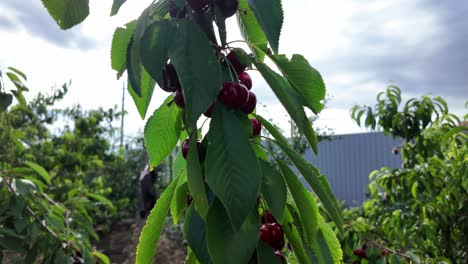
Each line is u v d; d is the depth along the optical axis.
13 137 0.88
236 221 0.23
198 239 0.27
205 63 0.25
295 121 0.28
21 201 0.71
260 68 0.28
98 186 2.43
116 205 2.66
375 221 1.07
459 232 0.95
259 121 0.31
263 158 0.31
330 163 3.74
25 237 0.71
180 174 0.32
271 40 0.26
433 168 1.01
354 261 0.88
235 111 0.28
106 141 2.81
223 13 0.29
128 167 3.08
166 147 0.36
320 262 0.31
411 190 1.03
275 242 0.29
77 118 2.84
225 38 0.29
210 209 0.26
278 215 0.27
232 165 0.25
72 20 0.30
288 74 0.31
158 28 0.26
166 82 0.29
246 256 0.25
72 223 0.86
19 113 1.51
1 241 0.69
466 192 0.95
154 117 0.35
